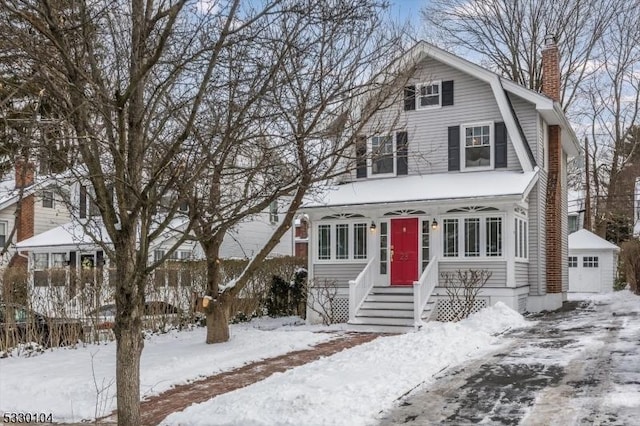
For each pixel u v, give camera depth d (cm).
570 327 1454
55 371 1122
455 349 1159
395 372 980
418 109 1994
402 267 1852
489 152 1900
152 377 1052
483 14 3231
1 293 1402
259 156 1047
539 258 1914
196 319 1794
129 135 615
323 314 1861
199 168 641
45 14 533
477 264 1748
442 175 1925
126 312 607
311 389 871
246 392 884
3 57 555
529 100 1880
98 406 884
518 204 1753
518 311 1744
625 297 2317
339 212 1886
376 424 735
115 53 745
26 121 538
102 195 597
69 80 566
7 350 1340
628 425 677
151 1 627
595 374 924
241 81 766
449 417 748
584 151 3859
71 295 1492
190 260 1884
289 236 3119
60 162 670
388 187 1898
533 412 748
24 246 2469
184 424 772
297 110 950
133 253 615
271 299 2108
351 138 978
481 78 1888
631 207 3941
